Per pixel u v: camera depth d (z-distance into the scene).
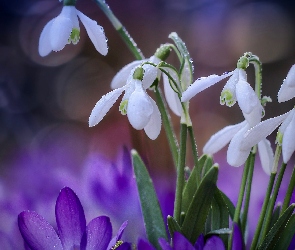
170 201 0.64
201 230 0.59
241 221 0.62
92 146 1.29
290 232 0.59
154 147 0.75
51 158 0.91
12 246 0.62
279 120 0.57
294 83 0.55
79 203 0.57
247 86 0.57
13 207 0.64
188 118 0.60
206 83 0.57
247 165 0.60
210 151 0.62
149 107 0.57
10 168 0.88
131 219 0.62
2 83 1.91
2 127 1.71
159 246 0.60
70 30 0.62
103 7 0.64
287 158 0.56
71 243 0.57
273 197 0.59
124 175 0.63
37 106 1.93
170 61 1.50
